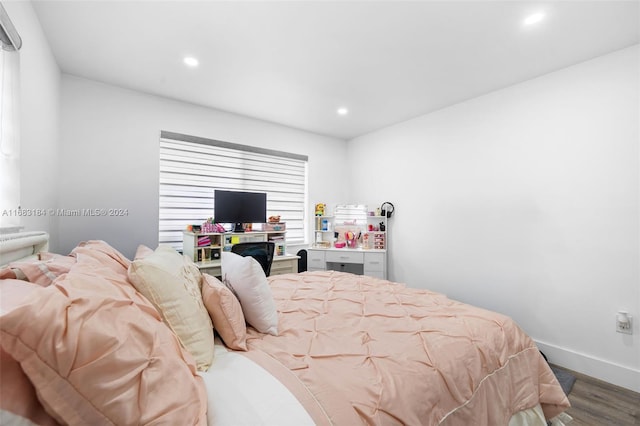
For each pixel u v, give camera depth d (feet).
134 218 9.36
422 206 11.66
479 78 8.57
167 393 2.09
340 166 15.08
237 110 11.19
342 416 2.51
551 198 8.11
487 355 4.01
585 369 7.35
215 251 10.46
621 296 6.93
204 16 5.98
